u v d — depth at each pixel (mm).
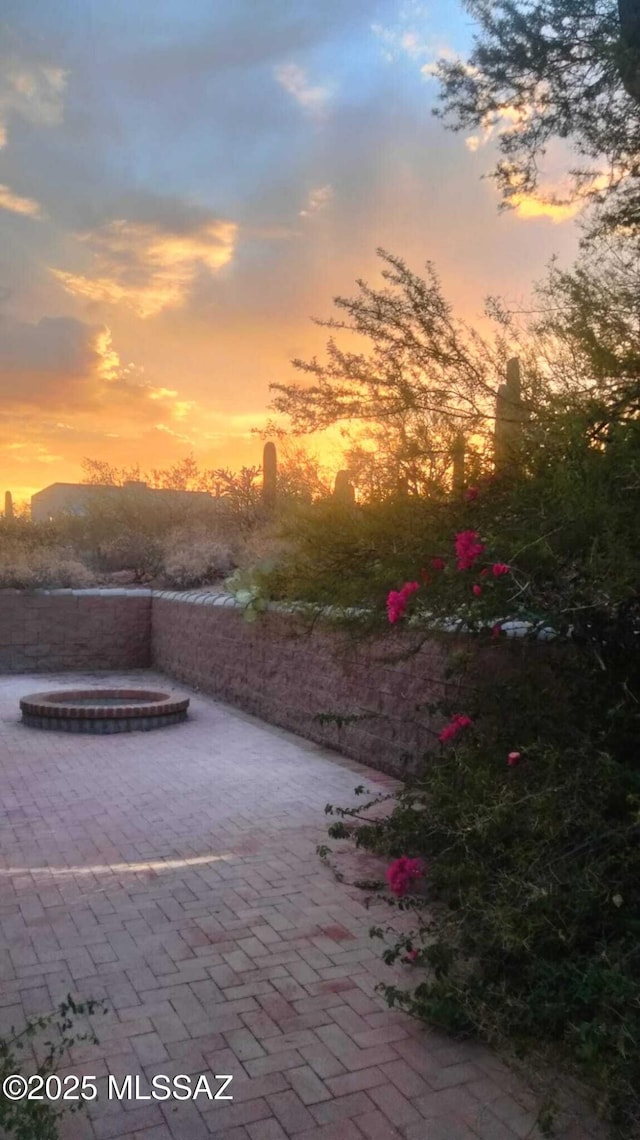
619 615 3596
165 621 12648
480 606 3740
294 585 5176
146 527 16641
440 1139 2561
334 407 4566
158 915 4102
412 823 4438
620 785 3338
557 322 3918
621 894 3115
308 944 3807
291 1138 2559
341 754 7543
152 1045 3010
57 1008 3240
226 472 15906
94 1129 2580
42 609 12820
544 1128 2498
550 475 3668
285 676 8672
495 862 3500
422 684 6277
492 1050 2998
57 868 4723
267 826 5488
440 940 3396
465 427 4281
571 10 5250
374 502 4512
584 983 2828
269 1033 3094
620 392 3666
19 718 9164
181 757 7434
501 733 4164
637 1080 2527
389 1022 3176
